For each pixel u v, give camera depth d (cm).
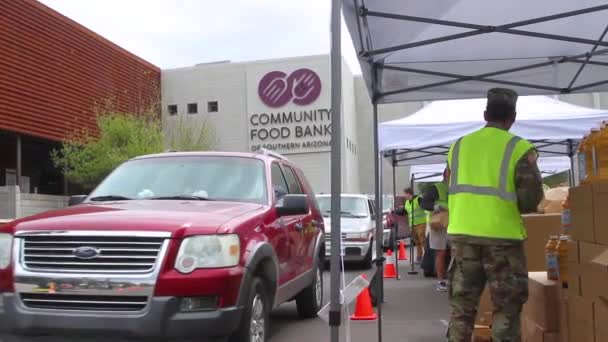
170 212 541
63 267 492
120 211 543
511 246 437
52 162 2569
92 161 2261
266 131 3491
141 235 490
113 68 2875
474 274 448
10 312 488
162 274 481
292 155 3456
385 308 917
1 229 521
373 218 1675
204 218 529
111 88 2831
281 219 667
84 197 664
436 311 888
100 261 489
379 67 671
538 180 437
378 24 576
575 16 590
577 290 439
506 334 433
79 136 2470
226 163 692
